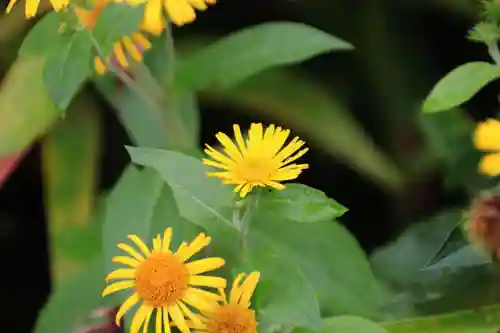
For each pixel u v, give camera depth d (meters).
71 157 0.63
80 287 0.59
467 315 0.55
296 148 0.52
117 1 0.54
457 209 0.60
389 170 0.63
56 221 0.62
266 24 0.59
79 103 0.64
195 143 0.61
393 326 0.55
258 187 0.51
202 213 0.54
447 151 0.61
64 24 0.55
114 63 0.58
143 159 0.54
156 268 0.51
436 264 0.56
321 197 0.51
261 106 0.63
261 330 0.52
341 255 0.57
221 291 0.52
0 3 0.63
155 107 0.60
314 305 0.51
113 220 0.56
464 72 0.55
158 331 0.51
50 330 0.58
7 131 0.59
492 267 0.57
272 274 0.52
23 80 0.60
